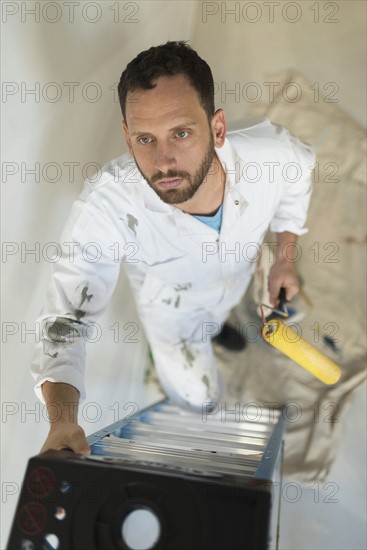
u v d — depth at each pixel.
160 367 1.76
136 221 1.27
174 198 1.11
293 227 1.56
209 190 1.21
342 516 1.71
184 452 1.05
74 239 1.21
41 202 1.26
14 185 1.13
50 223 1.32
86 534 0.66
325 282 1.94
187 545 0.64
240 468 0.95
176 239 1.31
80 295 1.19
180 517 0.65
